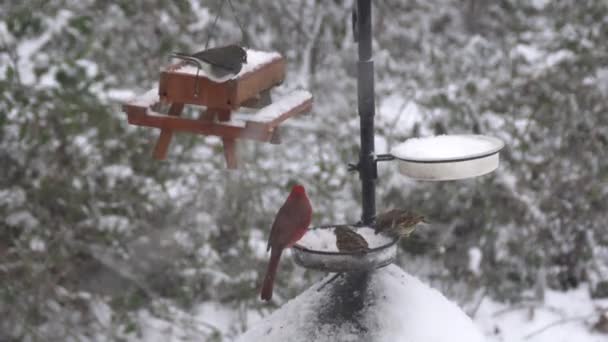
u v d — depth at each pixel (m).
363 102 4.66
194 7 10.95
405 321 4.29
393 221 4.61
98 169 9.22
